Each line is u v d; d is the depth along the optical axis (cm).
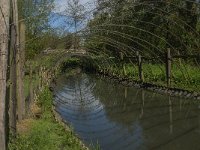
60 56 3838
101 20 2333
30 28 2995
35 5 3073
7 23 722
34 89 1777
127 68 2962
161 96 1886
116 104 1852
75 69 4794
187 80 1922
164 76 2225
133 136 1180
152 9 2864
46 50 2798
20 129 1159
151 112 1535
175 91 1858
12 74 993
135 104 1775
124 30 2905
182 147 1030
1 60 700
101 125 1383
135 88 2341
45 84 2453
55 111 1695
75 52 3819
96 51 3500
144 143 1091
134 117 1482
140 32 2980
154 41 2991
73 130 1266
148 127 1282
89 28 2152
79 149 1013
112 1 1723
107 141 1145
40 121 1316
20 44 1196
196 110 1465
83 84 3150
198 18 2792
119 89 2427
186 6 2758
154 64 2717
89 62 4534
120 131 1259
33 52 2623
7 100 841
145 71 2478
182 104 1609
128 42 2986
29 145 964
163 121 1348
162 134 1173
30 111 1409
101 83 3023
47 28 3006
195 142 1062
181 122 1300
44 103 1691
